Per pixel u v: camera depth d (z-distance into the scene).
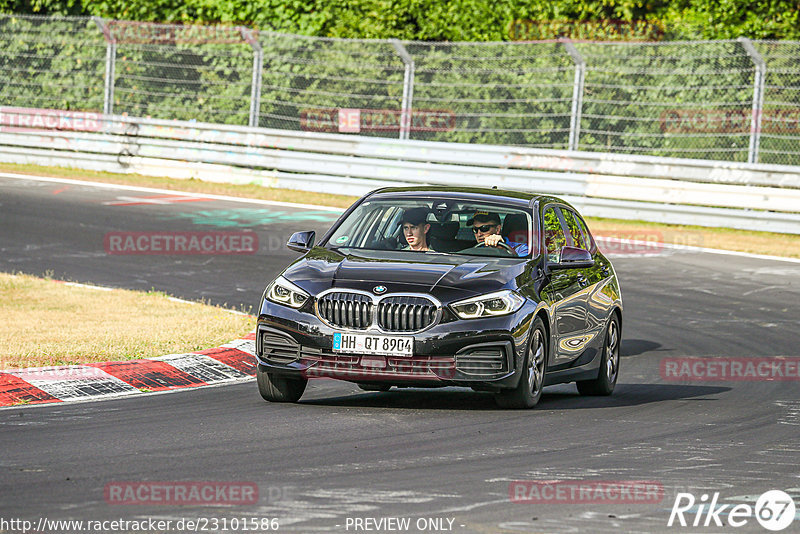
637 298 47.88
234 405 27.62
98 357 31.44
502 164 69.69
